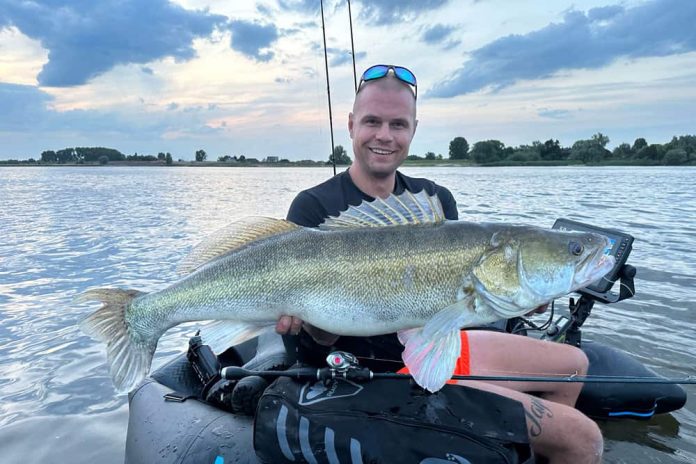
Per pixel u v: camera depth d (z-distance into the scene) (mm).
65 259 9789
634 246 9797
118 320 3117
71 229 13680
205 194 26984
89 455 3449
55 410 4062
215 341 3057
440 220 3047
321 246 2934
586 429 2662
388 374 2580
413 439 2273
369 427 2316
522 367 3254
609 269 3078
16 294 7371
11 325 6055
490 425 2346
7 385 4516
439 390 2549
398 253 2879
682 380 2662
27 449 3516
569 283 2992
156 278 8281
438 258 2881
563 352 3371
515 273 2926
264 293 2938
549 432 2637
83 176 52562
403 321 2900
